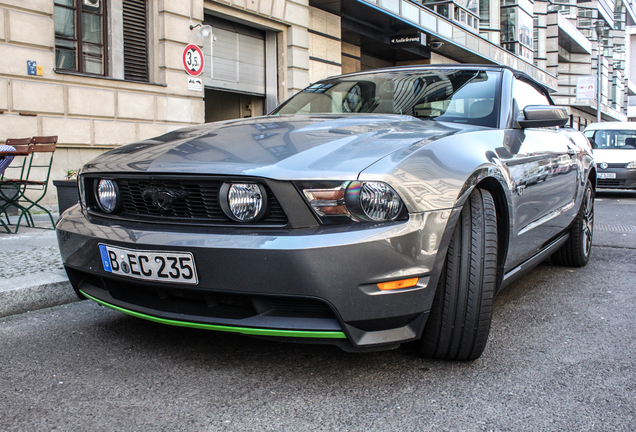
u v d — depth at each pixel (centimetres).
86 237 221
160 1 880
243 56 1135
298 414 178
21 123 699
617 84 5900
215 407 183
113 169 221
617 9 5991
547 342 250
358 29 1493
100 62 826
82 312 293
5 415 176
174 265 194
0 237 466
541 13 3572
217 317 194
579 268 421
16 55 692
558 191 333
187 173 197
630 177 1132
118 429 168
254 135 227
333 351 234
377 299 182
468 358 220
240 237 185
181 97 914
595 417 178
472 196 218
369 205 181
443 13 2094
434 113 287
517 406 185
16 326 268
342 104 316
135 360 223
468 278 209
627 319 287
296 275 178
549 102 398
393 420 174
